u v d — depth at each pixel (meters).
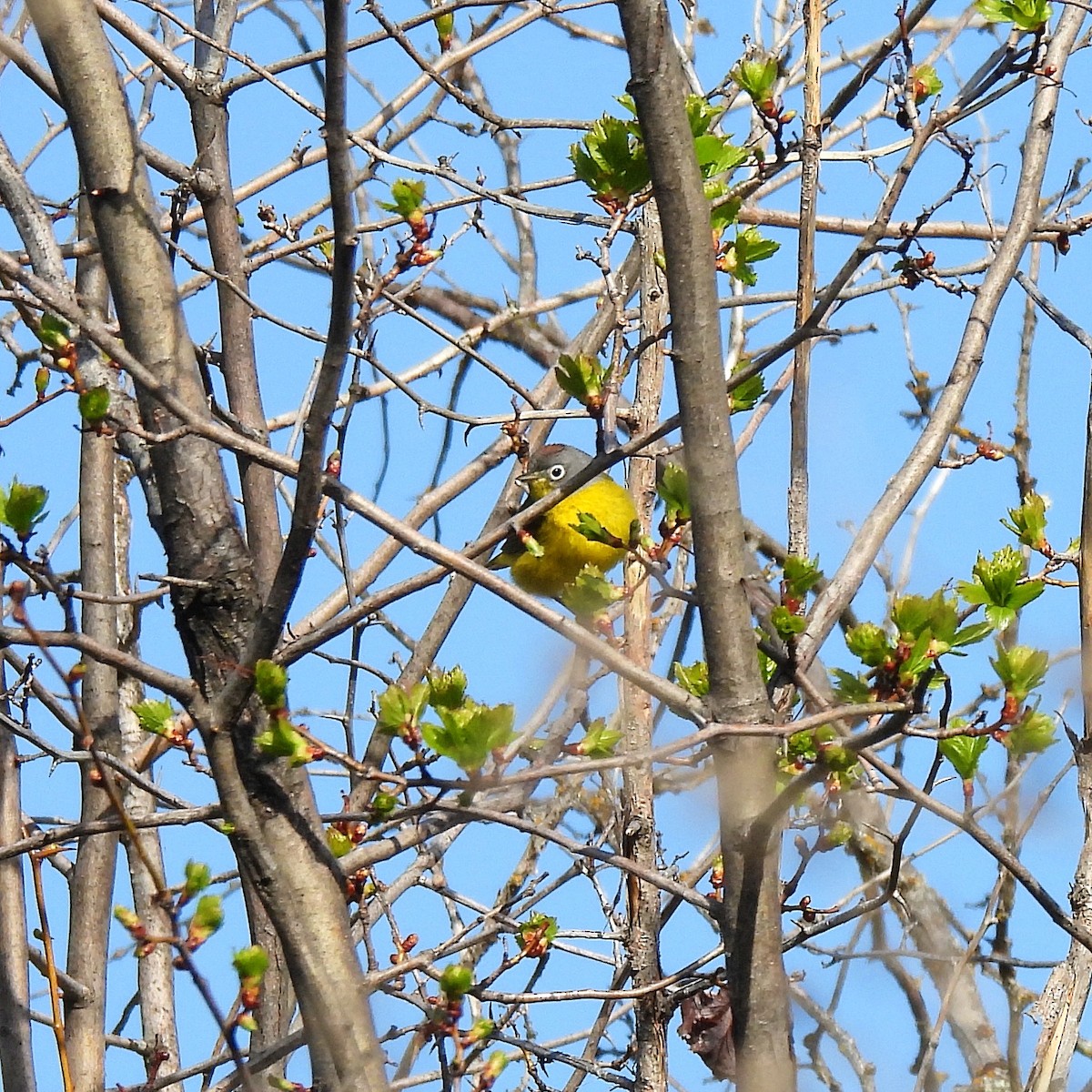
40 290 6.78
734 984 6.91
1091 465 9.33
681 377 7.16
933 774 7.32
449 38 10.75
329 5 6.07
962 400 8.68
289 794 7.54
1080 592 9.17
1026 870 7.34
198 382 7.96
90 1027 10.02
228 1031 6.46
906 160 7.67
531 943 8.69
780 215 13.34
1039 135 9.74
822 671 10.00
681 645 11.50
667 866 10.58
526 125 10.50
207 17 12.46
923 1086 9.20
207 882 6.66
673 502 7.43
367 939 8.92
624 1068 10.66
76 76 8.01
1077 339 10.13
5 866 10.28
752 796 6.98
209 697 7.52
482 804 8.20
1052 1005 8.59
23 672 10.29
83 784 10.78
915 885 11.52
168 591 7.68
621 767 6.70
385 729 6.82
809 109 9.16
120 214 7.96
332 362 6.57
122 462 13.48
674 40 7.23
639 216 10.01
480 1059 9.81
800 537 8.75
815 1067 10.55
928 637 6.59
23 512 6.89
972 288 9.17
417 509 12.52
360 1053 7.19
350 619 7.34
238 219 11.28
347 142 6.29
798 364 9.05
